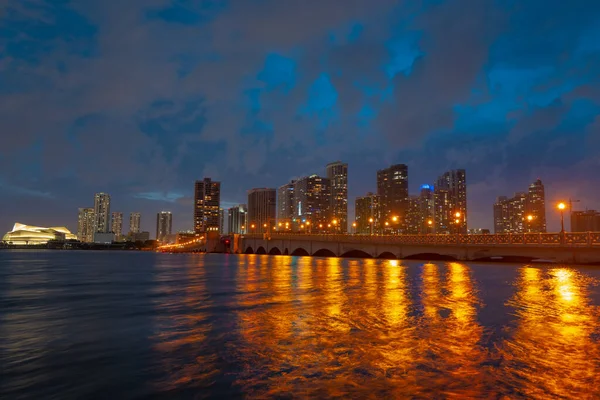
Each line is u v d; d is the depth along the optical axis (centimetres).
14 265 9056
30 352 1358
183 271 6212
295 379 1059
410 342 1429
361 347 1366
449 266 6544
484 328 1650
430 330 1620
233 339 1506
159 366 1185
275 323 1803
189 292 3184
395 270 5653
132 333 1642
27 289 3544
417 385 1008
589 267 5947
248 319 1912
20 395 972
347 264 7681
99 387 1020
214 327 1736
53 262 11031
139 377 1092
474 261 7912
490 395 941
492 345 1377
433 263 7619
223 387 1010
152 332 1655
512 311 2064
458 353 1281
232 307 2322
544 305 2272
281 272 5481
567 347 1346
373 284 3597
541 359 1210
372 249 10425
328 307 2261
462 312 2042
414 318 1888
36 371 1152
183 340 1504
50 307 2417
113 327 1770
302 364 1187
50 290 3444
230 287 3528
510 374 1081
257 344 1425
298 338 1508
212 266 7806
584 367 1134
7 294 3153
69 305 2500
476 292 2920
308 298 2683
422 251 9000
